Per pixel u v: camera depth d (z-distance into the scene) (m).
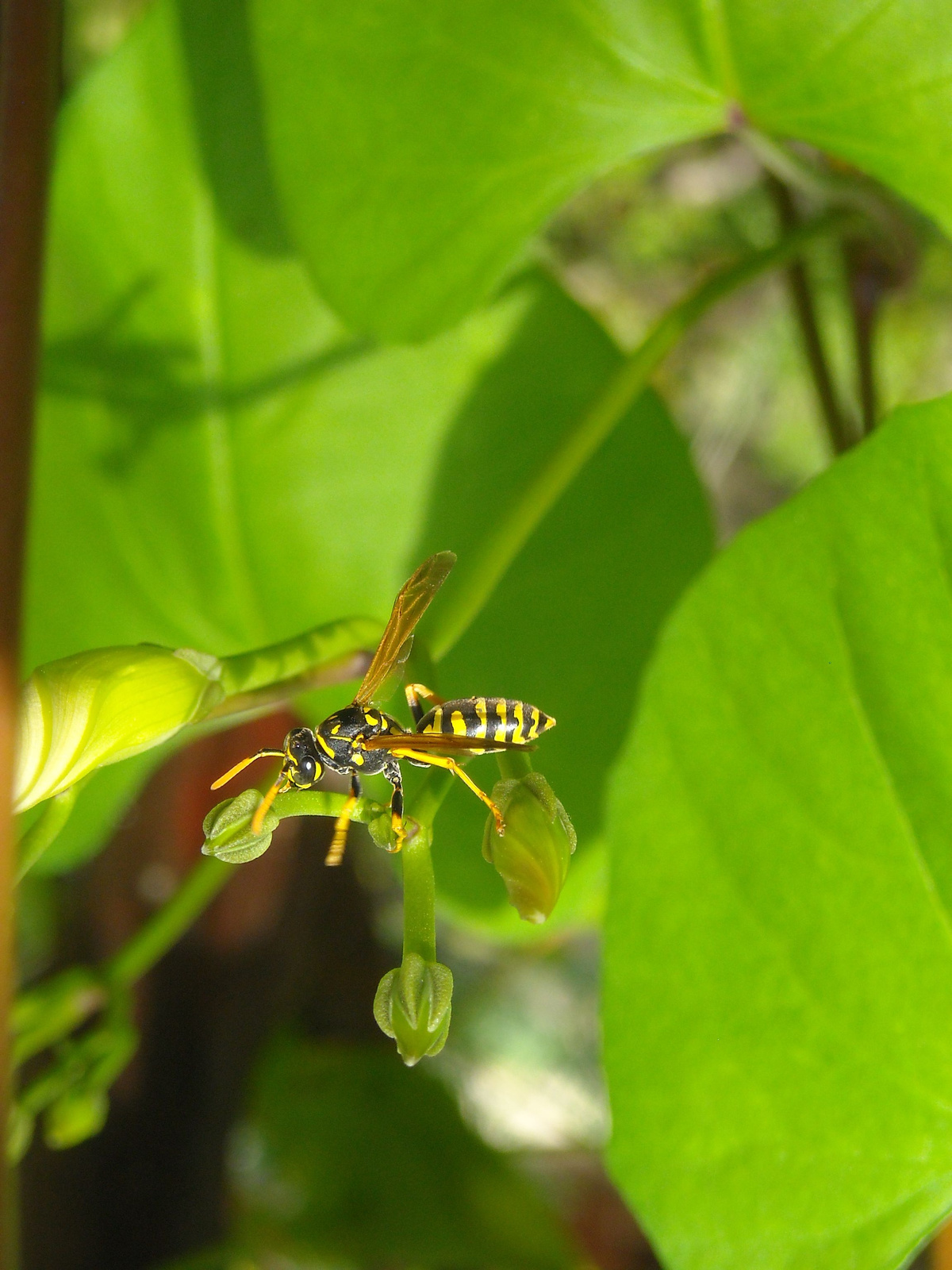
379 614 0.15
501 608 0.15
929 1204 0.11
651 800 0.11
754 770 0.11
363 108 0.13
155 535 0.15
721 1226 0.11
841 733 0.11
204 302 0.15
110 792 0.14
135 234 0.14
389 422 0.15
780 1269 0.11
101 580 0.15
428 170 0.13
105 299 0.15
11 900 0.09
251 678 0.10
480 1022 0.24
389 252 0.13
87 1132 0.12
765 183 0.15
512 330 0.15
